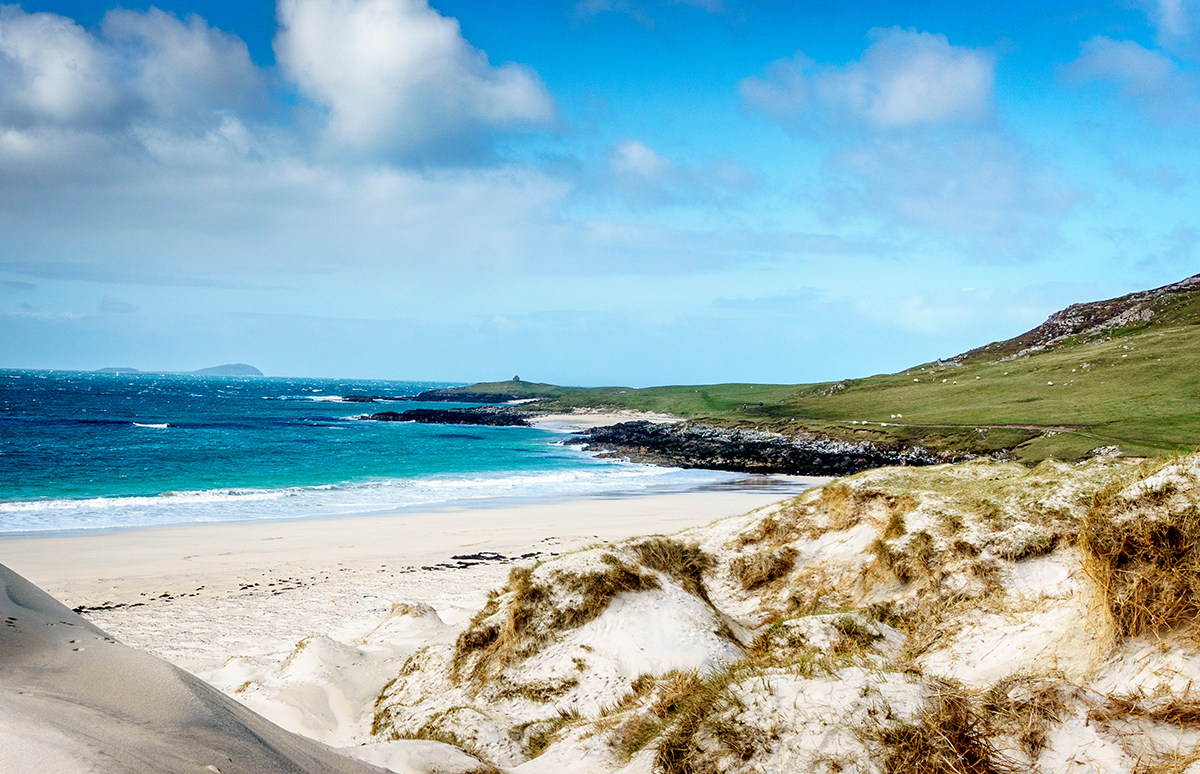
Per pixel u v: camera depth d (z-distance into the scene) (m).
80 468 46.03
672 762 5.48
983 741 4.81
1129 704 4.82
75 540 25.39
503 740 7.79
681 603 9.54
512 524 31.47
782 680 5.75
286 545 25.78
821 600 10.71
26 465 46.22
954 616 8.88
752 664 7.37
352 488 42.28
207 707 4.18
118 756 3.09
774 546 12.27
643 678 8.40
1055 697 5.05
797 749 4.98
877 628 8.78
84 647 4.31
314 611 17.23
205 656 13.70
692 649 8.76
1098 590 6.01
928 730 4.86
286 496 38.44
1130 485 6.39
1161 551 5.65
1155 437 52.03
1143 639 5.47
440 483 45.97
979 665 7.06
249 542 26.14
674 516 35.22
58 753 2.89
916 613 9.31
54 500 34.09
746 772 4.99
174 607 17.58
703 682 6.99
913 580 9.96
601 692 8.45
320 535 27.78
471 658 9.75
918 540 10.25
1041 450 53.38
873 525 11.70
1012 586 9.00
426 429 101.25
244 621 16.33
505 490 43.88
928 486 11.95
